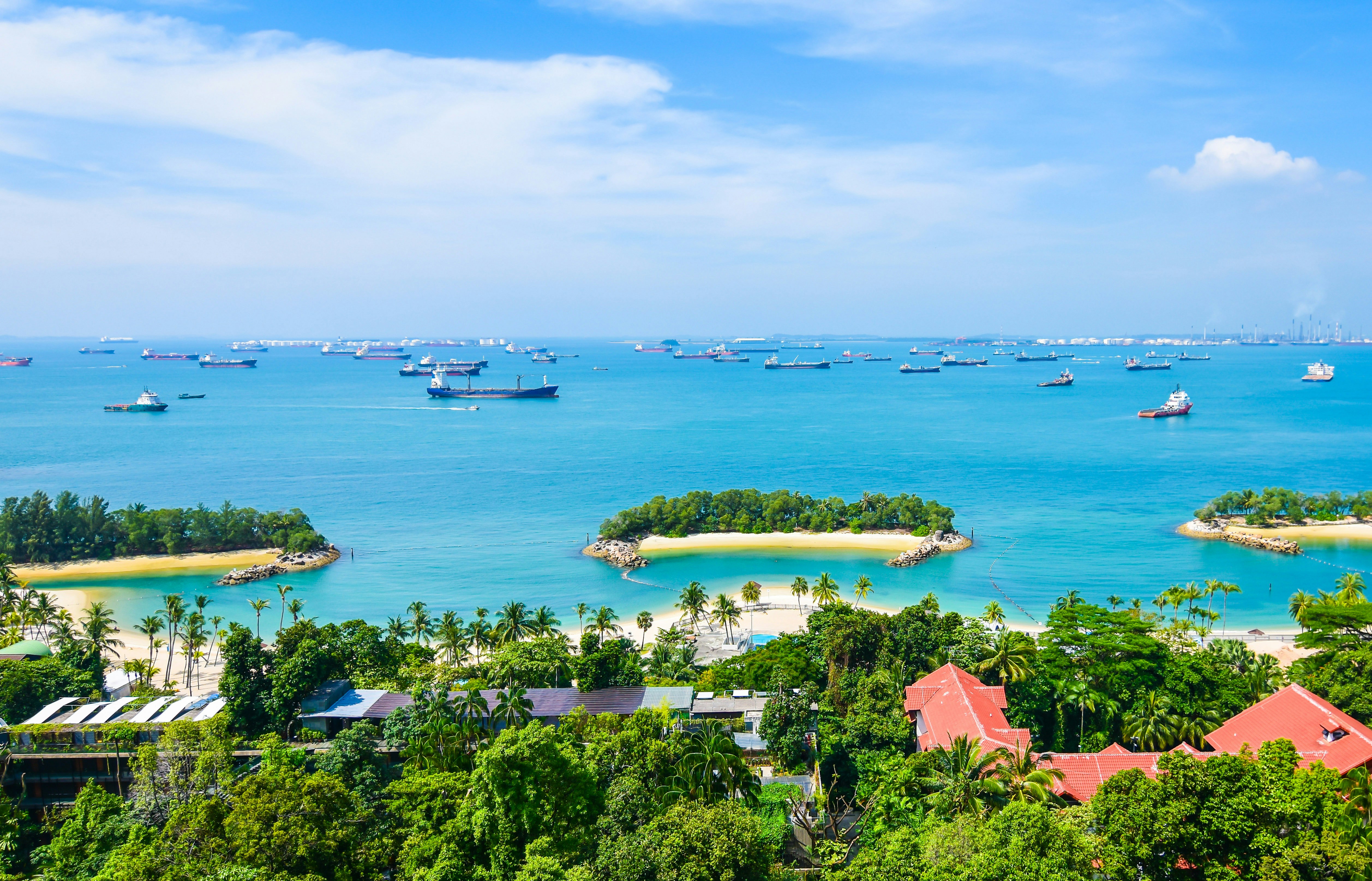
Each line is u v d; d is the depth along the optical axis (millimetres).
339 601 176000
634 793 66688
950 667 100438
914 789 74938
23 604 144000
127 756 86125
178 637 149000
